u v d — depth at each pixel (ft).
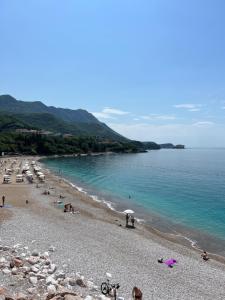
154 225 165.17
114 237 131.23
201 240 141.79
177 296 79.97
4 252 91.04
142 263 102.63
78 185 300.61
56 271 82.02
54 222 148.15
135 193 267.59
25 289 64.18
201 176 409.90
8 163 470.39
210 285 90.07
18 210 169.27
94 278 83.97
